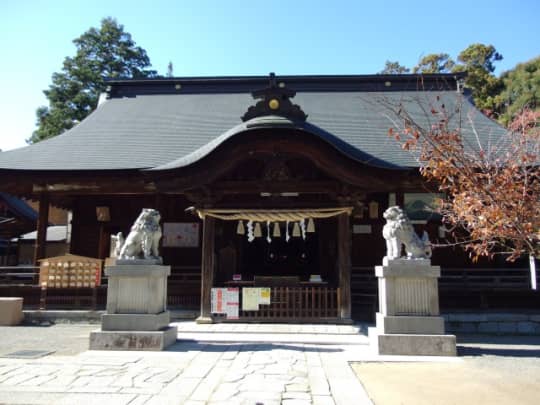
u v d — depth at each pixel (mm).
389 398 5379
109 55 33219
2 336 10273
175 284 13242
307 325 11117
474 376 6438
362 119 17062
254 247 16875
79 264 13008
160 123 17766
